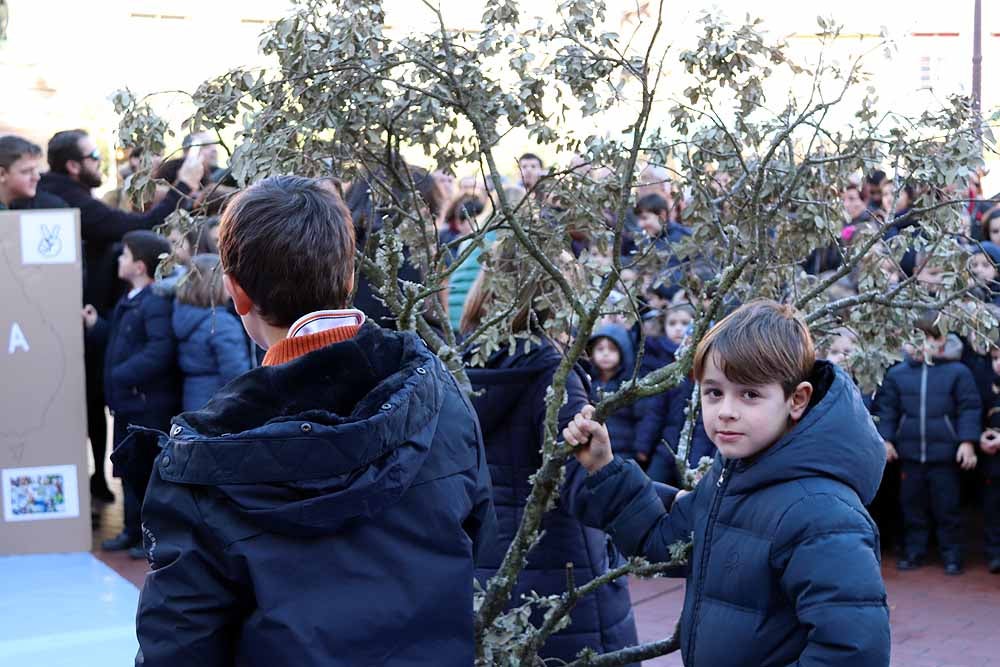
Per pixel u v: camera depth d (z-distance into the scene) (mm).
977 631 5078
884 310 2453
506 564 2250
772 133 2553
